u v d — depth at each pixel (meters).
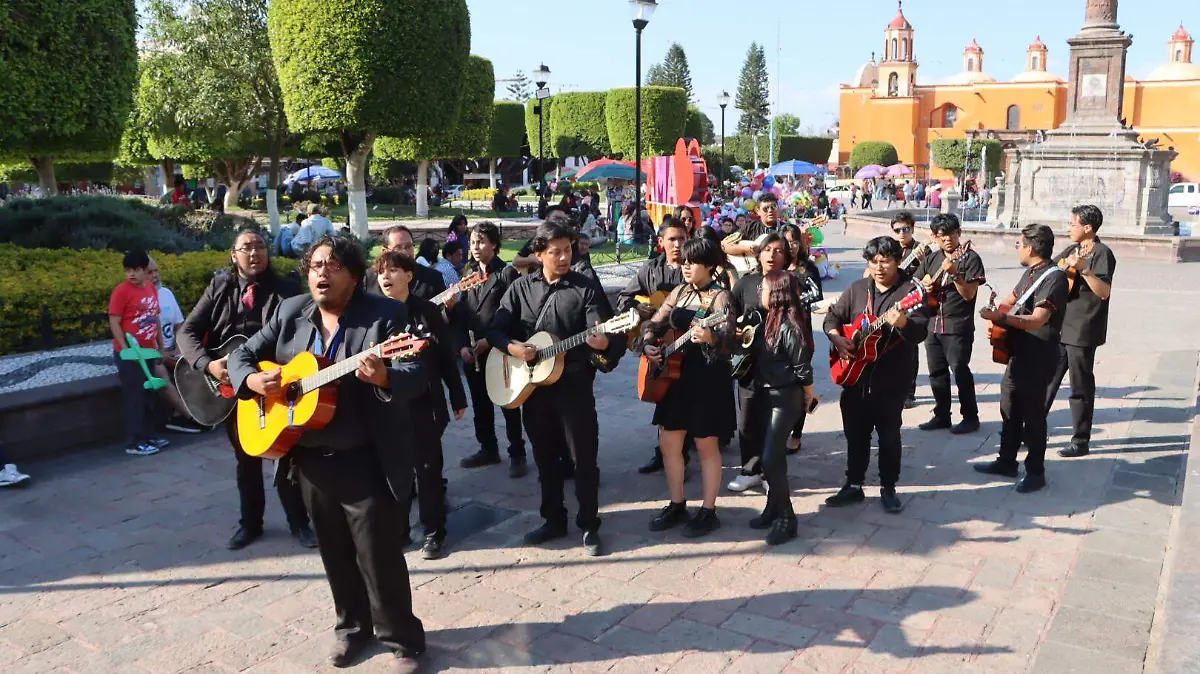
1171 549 4.68
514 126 45.28
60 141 11.71
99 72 11.54
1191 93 55.19
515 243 22.59
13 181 34.91
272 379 3.38
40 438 6.56
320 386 3.36
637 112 18.16
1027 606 4.17
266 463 6.46
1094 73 22.62
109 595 4.43
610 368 4.71
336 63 17.20
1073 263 6.01
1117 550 4.69
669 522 5.19
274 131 22.91
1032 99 60.06
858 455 5.43
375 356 3.25
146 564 4.78
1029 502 5.47
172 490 5.92
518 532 5.20
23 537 5.13
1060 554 4.73
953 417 7.45
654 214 18.11
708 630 4.00
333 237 3.48
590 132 44.88
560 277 4.91
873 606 4.20
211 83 21.47
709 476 5.05
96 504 5.65
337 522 3.63
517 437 6.14
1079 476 5.90
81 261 10.41
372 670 3.72
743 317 4.78
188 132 23.33
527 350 4.67
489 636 3.99
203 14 21.47
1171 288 15.09
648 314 5.05
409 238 5.36
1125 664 3.59
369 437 3.52
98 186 38.31
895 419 5.26
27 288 8.77
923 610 4.15
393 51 17.33
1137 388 8.14
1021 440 5.91
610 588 4.45
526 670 3.71
